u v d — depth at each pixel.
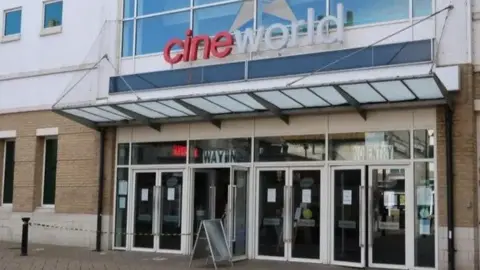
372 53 13.16
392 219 13.42
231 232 14.45
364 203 13.66
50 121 18.69
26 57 19.45
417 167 13.23
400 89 12.30
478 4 12.64
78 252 16.30
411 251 13.05
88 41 18.12
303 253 14.35
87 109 15.59
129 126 17.17
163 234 16.31
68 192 18.03
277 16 14.89
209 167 15.85
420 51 12.69
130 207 16.97
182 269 13.13
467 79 12.49
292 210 14.58
